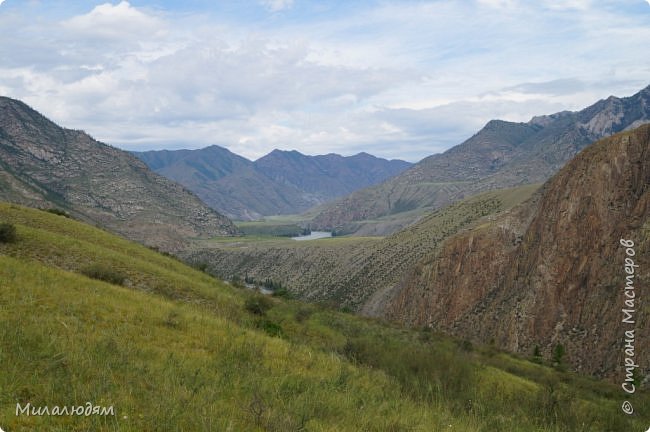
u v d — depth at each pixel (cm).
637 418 1933
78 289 1652
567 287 9069
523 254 10875
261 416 810
